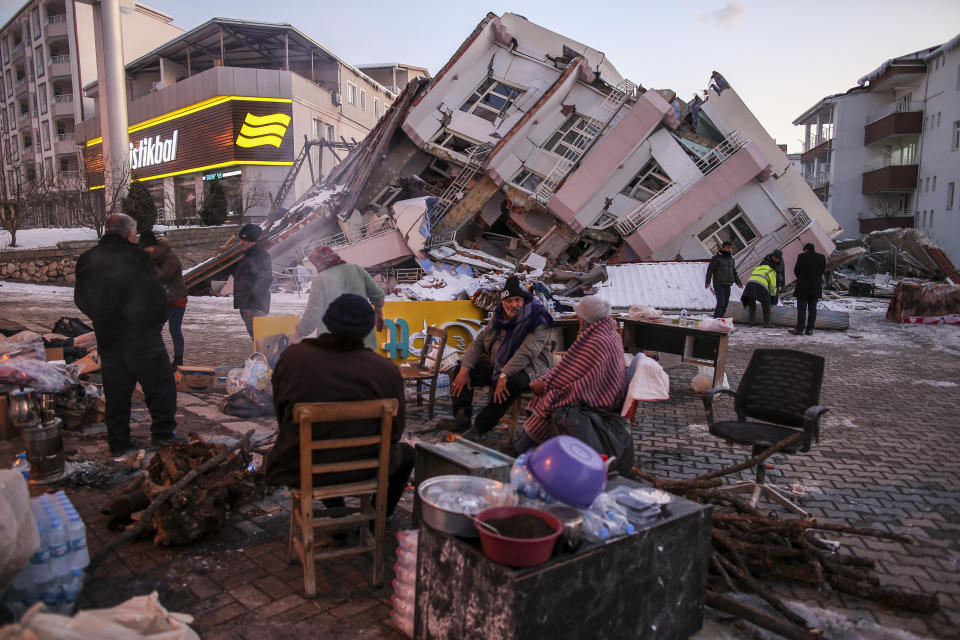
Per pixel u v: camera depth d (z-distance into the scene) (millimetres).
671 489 3729
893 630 2729
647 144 21594
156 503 3191
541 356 5129
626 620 2375
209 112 35094
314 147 36875
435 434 5473
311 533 2781
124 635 1801
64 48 47438
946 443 5617
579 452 2383
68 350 6602
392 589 2949
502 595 2035
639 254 21141
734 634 2703
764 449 4086
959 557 3451
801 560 3197
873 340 12039
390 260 20484
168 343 9688
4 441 4672
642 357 4008
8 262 20750
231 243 20844
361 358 2982
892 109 36000
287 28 34656
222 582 2930
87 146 43250
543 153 22469
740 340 11773
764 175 21172
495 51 23109
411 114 22438
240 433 5148
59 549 2434
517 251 23906
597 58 23859
